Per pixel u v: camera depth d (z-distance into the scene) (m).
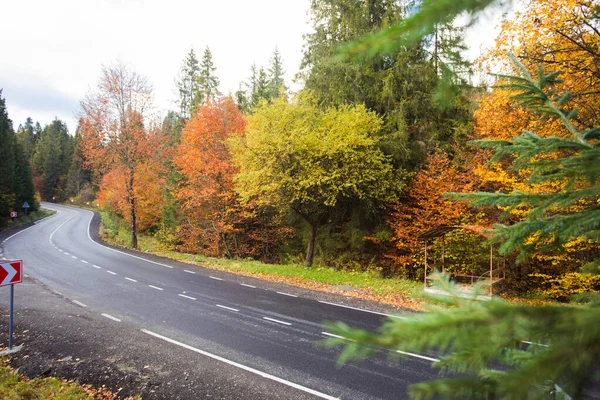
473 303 0.93
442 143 15.31
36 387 5.43
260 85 33.91
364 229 16.88
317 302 10.44
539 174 1.67
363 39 0.71
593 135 1.65
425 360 6.44
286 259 19.83
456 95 1.05
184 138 22.17
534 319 0.78
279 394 5.43
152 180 24.09
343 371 6.12
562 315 0.77
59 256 17.97
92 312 9.29
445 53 1.05
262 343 7.37
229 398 5.34
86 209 59.69
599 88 6.96
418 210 14.54
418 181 14.92
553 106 1.93
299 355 6.79
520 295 11.94
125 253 19.45
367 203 16.09
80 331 7.89
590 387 0.78
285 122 14.30
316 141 14.17
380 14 15.56
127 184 22.61
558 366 0.69
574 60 6.98
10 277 6.80
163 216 26.41
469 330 0.77
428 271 14.10
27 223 36.66
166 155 23.89
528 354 0.98
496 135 10.08
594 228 1.37
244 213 19.47
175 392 5.49
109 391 5.50
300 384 5.71
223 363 6.45
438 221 13.62
